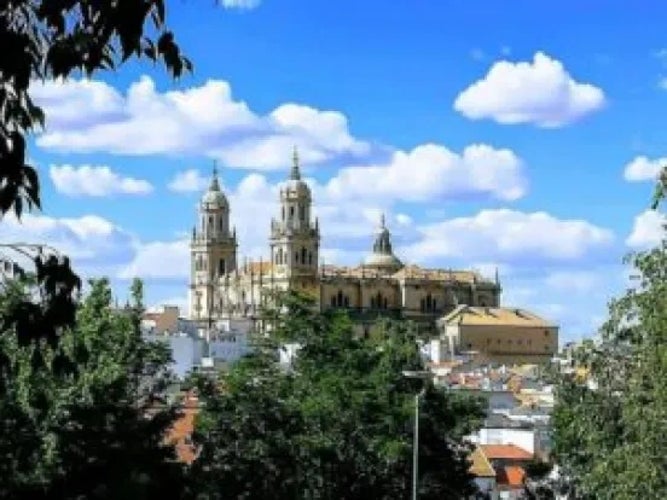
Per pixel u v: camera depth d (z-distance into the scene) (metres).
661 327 46.34
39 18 12.41
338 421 74.00
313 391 75.69
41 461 43.50
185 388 68.25
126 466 47.62
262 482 66.12
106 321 54.69
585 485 58.47
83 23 12.44
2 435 41.66
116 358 54.94
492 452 142.50
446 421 86.19
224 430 66.19
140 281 57.47
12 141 12.52
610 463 48.19
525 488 104.12
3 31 12.08
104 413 47.53
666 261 48.91
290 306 80.12
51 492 44.03
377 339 89.06
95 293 55.16
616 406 56.56
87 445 46.59
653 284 48.97
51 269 13.44
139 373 56.66
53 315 13.41
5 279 13.79
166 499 52.09
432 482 84.25
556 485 96.81
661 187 44.00
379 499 78.81
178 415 55.34
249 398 66.38
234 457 65.81
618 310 51.41
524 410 182.75
